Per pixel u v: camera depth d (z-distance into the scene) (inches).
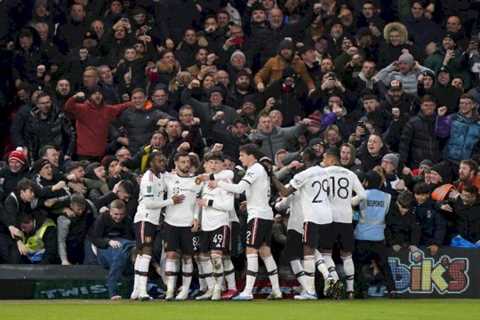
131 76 2546.8
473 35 2881.4
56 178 2092.8
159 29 2783.0
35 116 2365.9
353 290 2031.3
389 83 2578.7
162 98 2411.4
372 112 2422.5
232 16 2908.5
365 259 2063.2
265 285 2049.7
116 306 1802.4
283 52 2583.7
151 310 1729.8
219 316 1635.1
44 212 2038.6
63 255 2031.3
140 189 1957.4
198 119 2274.9
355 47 2608.3
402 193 2075.5
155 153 1952.5
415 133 2407.7
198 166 1999.3
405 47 2711.6
